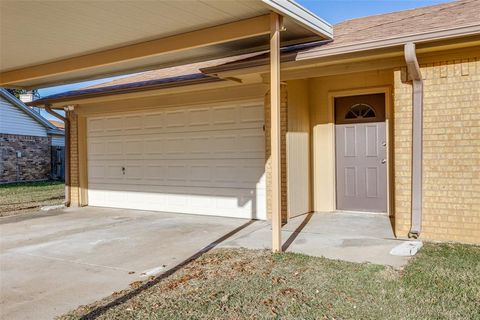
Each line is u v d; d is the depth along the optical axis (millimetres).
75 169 10688
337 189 8273
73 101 10141
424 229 5637
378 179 7844
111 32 5863
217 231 6934
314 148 8375
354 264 4531
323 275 4172
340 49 5648
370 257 4828
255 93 7777
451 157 5457
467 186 5383
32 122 19656
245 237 6262
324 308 3383
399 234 5828
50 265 5102
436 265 4398
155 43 6262
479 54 5273
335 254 5020
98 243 6266
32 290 4180
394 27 6391
